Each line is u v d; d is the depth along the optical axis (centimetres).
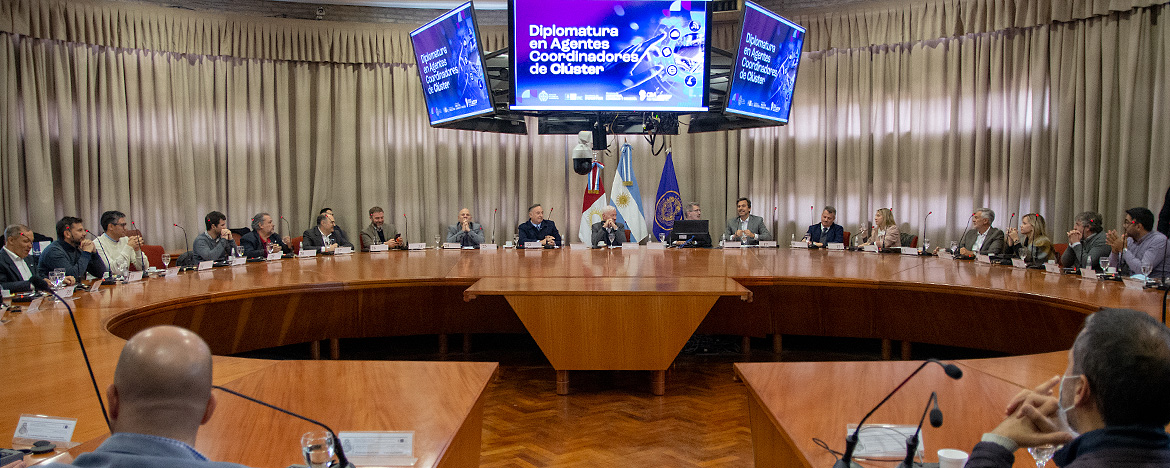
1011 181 613
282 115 696
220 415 164
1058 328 333
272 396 179
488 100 480
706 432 307
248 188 694
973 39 625
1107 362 94
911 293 409
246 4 688
